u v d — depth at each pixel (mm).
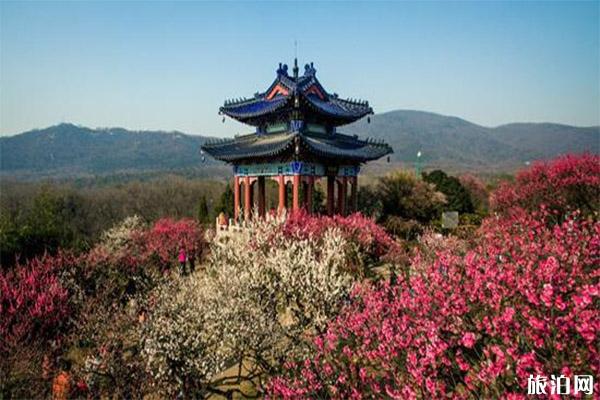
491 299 8344
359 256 19547
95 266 20047
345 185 30812
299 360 12219
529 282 8117
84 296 16266
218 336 12602
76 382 11430
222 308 12969
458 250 20250
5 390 10016
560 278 8359
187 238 30688
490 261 10219
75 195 67125
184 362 11562
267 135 30375
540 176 27531
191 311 12781
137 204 72375
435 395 6980
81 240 26578
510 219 21812
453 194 41656
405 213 36750
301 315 14828
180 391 11445
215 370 11695
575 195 25172
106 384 11680
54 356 12438
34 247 22031
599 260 10180
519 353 7012
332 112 28641
